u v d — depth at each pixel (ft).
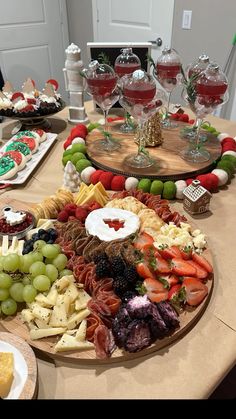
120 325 2.32
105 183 3.97
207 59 4.77
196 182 3.65
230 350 2.39
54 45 11.29
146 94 3.72
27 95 5.39
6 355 2.17
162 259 2.74
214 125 5.70
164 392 2.15
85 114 5.82
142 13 9.20
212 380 2.22
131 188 3.91
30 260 2.68
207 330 2.52
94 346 2.32
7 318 2.55
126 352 2.31
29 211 3.48
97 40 10.83
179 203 3.89
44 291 2.58
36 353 2.38
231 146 4.53
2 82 7.91
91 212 3.32
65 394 2.14
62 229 3.15
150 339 2.34
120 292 2.52
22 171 4.37
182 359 2.33
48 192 4.04
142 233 3.07
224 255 3.16
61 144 5.17
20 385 2.10
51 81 5.74
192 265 2.78
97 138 4.81
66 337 2.35
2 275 2.55
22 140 4.76
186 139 4.75
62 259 2.75
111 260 2.68
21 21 10.19
